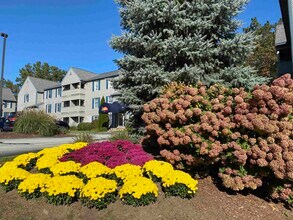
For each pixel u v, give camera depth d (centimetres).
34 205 350
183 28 663
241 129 371
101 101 3042
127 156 470
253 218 330
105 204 332
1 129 1856
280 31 1462
